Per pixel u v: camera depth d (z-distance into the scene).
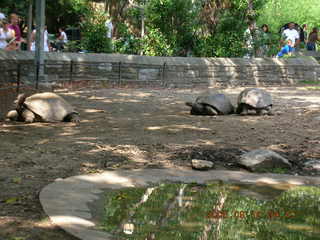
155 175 5.68
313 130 8.79
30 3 15.08
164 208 4.33
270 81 19.30
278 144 7.56
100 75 16.12
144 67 16.80
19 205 4.50
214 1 19.89
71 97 12.80
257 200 4.64
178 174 5.75
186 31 19.02
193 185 5.27
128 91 14.64
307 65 20.28
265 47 20.92
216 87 17.25
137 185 5.22
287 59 19.92
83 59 15.84
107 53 16.92
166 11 18.55
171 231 3.72
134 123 9.27
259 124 9.35
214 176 5.70
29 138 7.70
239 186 5.27
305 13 31.20
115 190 4.98
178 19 18.91
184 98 13.41
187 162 6.43
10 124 8.85
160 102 12.43
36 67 13.74
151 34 18.47
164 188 5.11
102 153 6.80
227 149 7.13
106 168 6.04
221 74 18.19
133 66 16.62
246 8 19.91
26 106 9.13
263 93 10.72
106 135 8.06
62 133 8.16
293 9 30.19
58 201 4.51
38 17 14.09
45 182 5.35
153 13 18.77
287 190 5.11
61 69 15.35
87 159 6.46
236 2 19.61
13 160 6.31
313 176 5.89
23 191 4.98
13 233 3.82
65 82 15.32
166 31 18.89
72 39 25.41
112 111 10.75
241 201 4.61
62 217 4.07
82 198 4.63
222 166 6.30
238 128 8.89
